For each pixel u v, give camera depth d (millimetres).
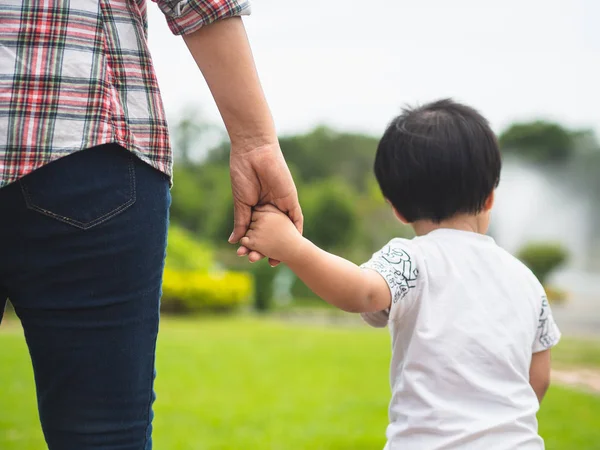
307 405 4492
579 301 16969
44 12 1026
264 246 1316
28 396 4328
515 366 1438
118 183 1062
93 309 1080
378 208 25156
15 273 1063
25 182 1007
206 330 9656
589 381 5742
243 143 1264
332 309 17656
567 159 26828
